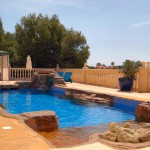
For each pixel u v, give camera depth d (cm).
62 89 1891
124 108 1305
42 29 3009
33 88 2153
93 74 2178
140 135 633
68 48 3053
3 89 2044
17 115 838
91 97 1533
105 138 642
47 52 3086
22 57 3097
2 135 589
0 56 2394
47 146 521
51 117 866
